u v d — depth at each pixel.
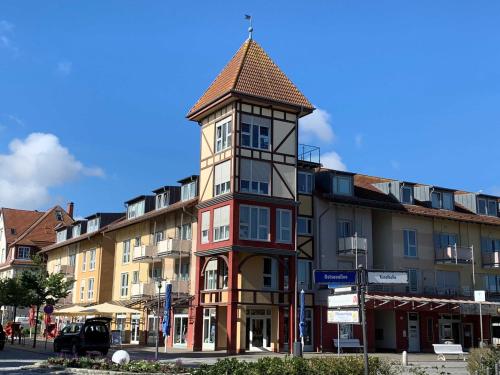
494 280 44.53
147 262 43.25
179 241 38.12
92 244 52.62
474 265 43.53
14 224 75.75
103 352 29.31
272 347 35.03
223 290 33.66
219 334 34.66
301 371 13.55
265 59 38.06
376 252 41.00
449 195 44.66
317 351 35.75
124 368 18.33
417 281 40.56
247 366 13.96
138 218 44.00
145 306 39.56
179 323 37.88
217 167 36.00
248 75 36.25
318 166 39.00
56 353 30.02
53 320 56.59
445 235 42.94
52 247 61.31
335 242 38.56
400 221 40.78
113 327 46.94
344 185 39.97
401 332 38.03
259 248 33.88
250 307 35.28
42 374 18.72
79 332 28.94
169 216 41.62
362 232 39.69
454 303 38.50
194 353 32.00
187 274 38.62
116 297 48.22
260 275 35.09
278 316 35.00
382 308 36.69
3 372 19.20
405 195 42.28
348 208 39.56
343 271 12.02
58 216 75.12
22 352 31.11
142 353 31.16
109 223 53.53
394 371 15.59
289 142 36.72
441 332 40.31
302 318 27.72
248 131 35.38
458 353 30.75
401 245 40.44
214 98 36.03
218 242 34.31
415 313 39.28
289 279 35.06
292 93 37.22
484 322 42.22
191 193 39.69
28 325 60.38
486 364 15.71
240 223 33.72
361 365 13.91
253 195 34.34
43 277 41.66
